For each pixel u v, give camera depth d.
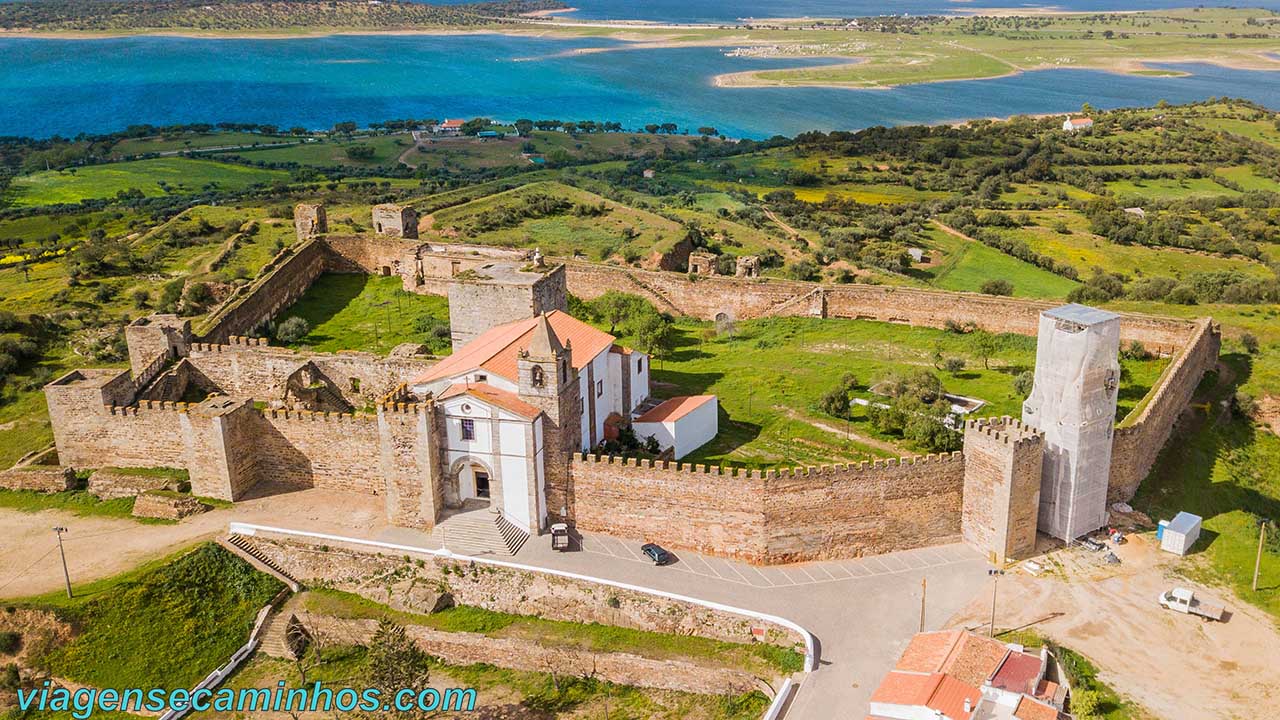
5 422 102.81
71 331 123.88
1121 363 110.75
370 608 73.88
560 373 77.12
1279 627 69.88
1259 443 97.81
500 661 70.38
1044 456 78.06
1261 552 78.56
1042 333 77.12
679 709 65.81
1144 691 63.88
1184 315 124.56
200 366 102.06
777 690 65.06
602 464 77.75
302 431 84.31
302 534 78.19
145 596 71.94
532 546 77.88
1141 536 80.38
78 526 80.12
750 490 74.94
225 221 174.75
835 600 72.31
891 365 111.06
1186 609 70.94
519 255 131.38
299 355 100.50
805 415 96.75
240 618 72.88
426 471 78.19
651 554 76.25
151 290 139.50
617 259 148.00
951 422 91.75
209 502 83.38
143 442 86.38
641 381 95.19
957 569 75.88
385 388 99.56
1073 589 73.44
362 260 141.50
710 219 190.00
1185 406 101.88
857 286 126.44
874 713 61.22
